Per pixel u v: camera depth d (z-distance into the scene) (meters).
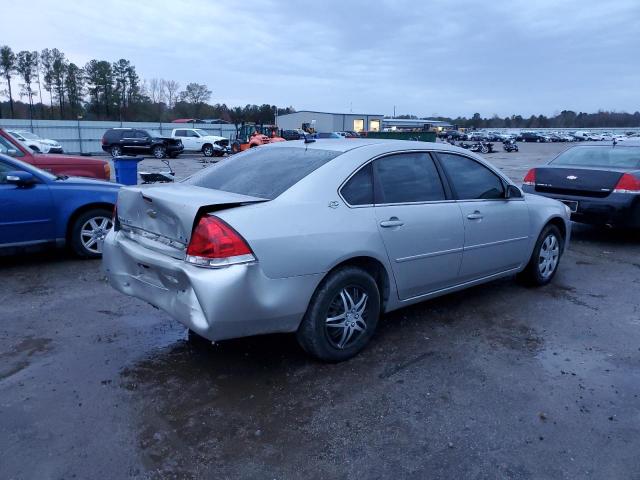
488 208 4.61
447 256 4.25
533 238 5.18
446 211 4.21
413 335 4.19
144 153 30.67
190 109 95.06
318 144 4.16
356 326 3.70
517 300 5.08
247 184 3.70
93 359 3.70
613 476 2.55
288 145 4.31
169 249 3.30
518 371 3.61
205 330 3.06
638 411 3.13
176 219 3.22
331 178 3.61
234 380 3.42
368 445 2.77
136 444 2.74
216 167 4.34
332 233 3.44
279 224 3.23
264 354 3.80
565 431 2.91
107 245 3.90
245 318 3.12
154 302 3.49
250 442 2.78
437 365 3.68
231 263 3.04
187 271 3.08
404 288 4.02
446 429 2.92
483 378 3.50
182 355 3.77
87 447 2.71
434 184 4.26
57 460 2.60
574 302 5.06
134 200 3.64
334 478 2.52
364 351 3.88
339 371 3.56
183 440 2.78
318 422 2.97
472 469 2.59
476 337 4.18
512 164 28.75
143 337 4.08
